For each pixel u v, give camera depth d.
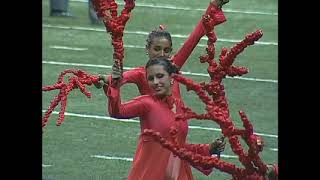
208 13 15.63
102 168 24.31
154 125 16.23
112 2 15.06
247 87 34.72
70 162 24.72
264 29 46.91
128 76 16.92
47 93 31.94
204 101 13.05
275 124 29.55
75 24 46.62
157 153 16.14
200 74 37.09
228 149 25.75
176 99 16.52
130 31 45.38
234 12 50.66
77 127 28.27
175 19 48.94
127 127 28.48
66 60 38.72
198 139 27.23
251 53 41.25
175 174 16.11
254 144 13.01
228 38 44.75
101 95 32.25
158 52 17.09
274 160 25.17
